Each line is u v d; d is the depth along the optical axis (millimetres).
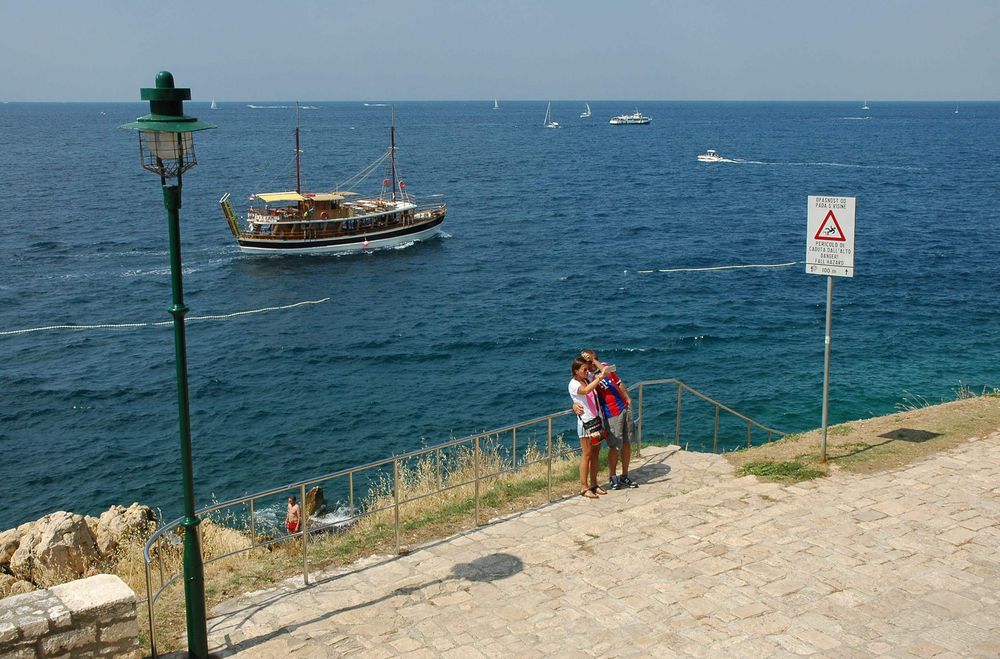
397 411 31875
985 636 7207
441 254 63531
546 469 12352
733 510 9977
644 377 34500
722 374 34250
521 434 28844
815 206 10969
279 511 23250
